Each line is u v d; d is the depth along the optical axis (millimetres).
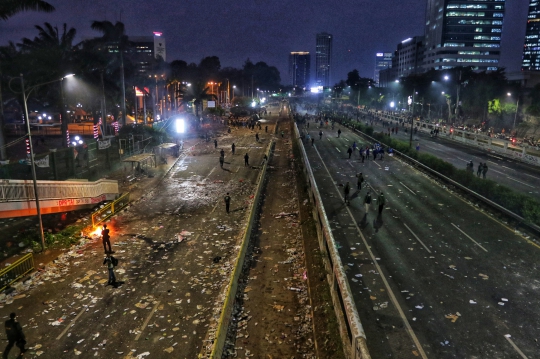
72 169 32719
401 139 64500
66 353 11672
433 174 36344
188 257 18641
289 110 139750
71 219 24375
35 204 20531
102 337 12445
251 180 36344
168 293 15172
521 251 18828
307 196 29141
